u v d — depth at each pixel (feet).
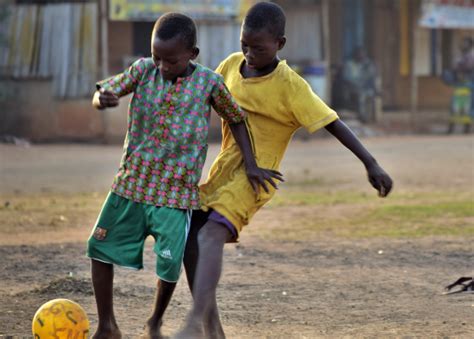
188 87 39.99
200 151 40.29
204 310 38.40
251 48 40.60
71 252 69.31
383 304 52.95
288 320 48.96
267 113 41.37
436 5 238.48
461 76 238.89
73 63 190.90
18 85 190.19
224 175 41.68
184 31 39.27
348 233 79.77
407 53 255.50
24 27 193.06
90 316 48.96
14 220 86.12
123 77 40.63
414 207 95.86
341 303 53.21
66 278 57.16
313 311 51.11
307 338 45.03
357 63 237.45
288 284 58.44
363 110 233.96
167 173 40.01
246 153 40.81
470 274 61.62
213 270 39.01
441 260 66.74
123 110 186.91
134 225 40.70
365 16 250.78
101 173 133.49
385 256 68.44
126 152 40.83
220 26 196.95
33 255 67.87
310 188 116.47
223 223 39.99
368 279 60.08
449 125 231.71
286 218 89.66
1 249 70.18
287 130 42.04
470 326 47.62
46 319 39.65
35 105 190.08
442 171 136.26
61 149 173.58
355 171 137.39
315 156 163.94
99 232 40.83
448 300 53.98
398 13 253.24
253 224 85.61
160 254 39.91
